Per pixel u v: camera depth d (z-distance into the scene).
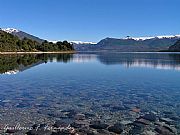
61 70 44.69
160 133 12.20
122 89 24.31
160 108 16.86
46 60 80.00
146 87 25.66
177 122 13.81
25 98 19.69
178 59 87.38
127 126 13.20
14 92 22.17
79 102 18.55
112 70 45.16
